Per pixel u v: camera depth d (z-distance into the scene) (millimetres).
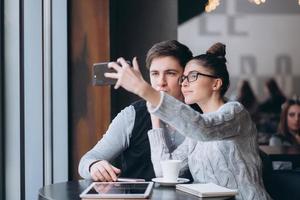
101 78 1977
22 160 2783
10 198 2766
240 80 5301
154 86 2299
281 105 5258
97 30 3805
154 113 1827
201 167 2094
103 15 3811
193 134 1857
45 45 3438
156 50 2287
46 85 3455
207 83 2094
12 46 2768
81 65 3785
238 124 1981
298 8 5355
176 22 4785
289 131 5211
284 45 5332
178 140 2285
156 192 1900
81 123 3791
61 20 3621
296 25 5340
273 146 4727
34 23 3215
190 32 5145
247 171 2023
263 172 2496
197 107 2395
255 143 2070
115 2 4547
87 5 3787
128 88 1812
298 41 5340
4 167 2754
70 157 3770
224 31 5223
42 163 3291
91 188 1913
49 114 3471
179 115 1821
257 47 5285
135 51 4754
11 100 2764
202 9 5145
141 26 4762
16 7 2768
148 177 2344
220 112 1955
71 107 3771
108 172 2107
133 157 2361
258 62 5324
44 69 3439
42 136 3287
